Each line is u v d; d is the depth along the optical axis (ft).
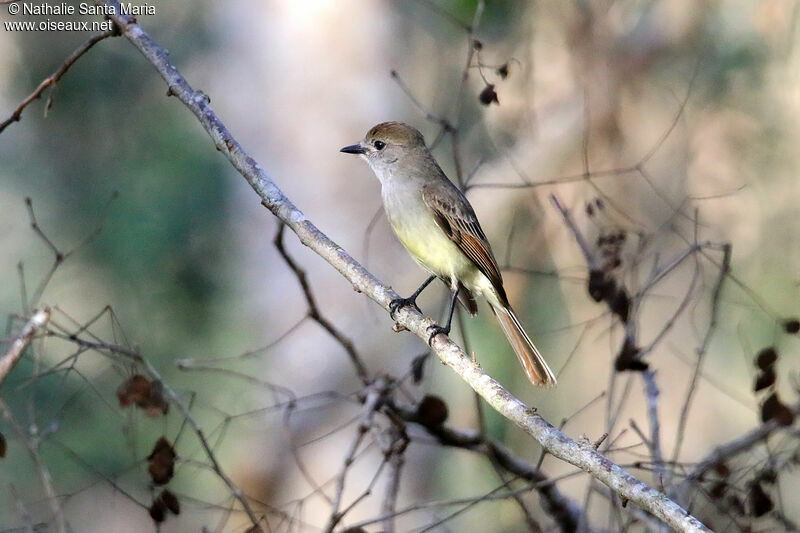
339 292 42.60
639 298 27.76
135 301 44.34
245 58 43.91
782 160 42.55
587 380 41.91
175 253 44.83
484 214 42.14
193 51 47.24
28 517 24.16
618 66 43.70
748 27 43.47
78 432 38.50
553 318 42.14
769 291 41.32
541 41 43.98
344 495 40.81
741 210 41.68
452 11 43.68
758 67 42.98
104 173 46.96
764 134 42.63
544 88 43.55
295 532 37.70
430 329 23.34
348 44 43.04
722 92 43.27
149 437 39.93
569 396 42.14
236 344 43.55
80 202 46.80
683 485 26.35
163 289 44.55
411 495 41.32
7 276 45.03
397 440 26.78
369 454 41.27
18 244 45.83
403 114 43.16
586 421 41.78
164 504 23.97
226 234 45.11
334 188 42.83
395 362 41.98
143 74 48.16
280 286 43.19
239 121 43.91
